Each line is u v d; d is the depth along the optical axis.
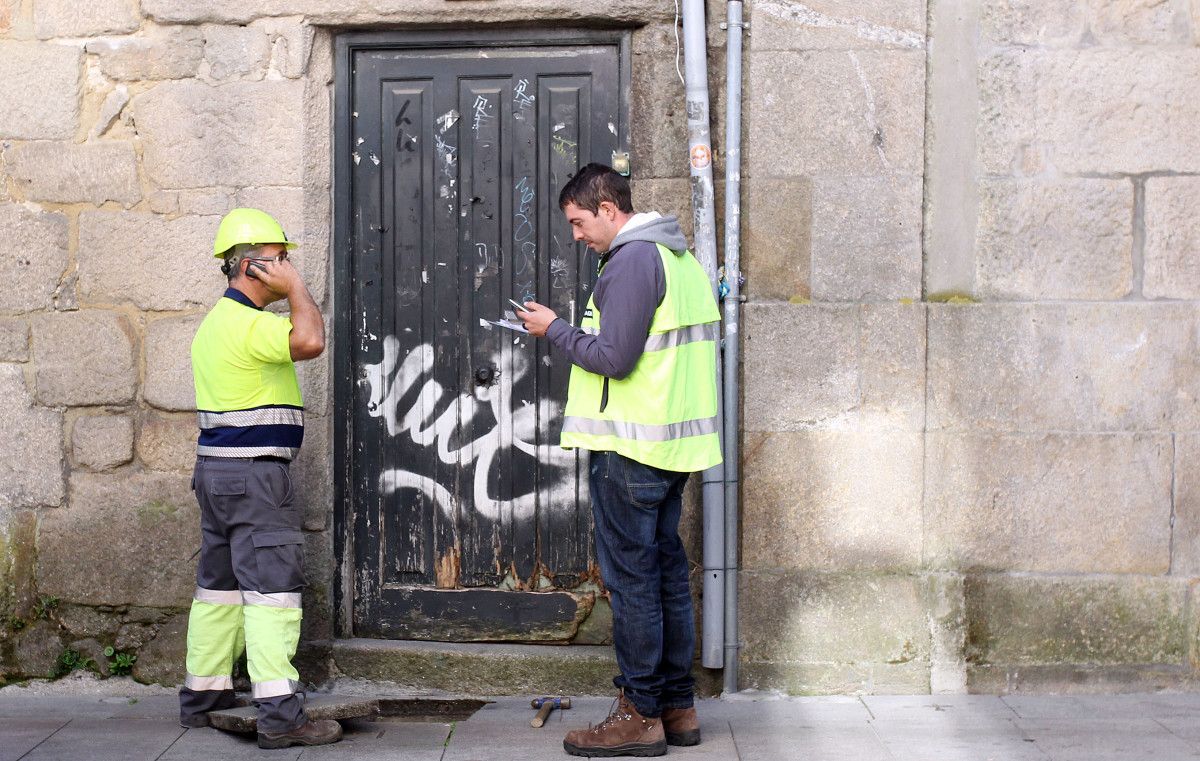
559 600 4.79
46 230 4.71
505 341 4.77
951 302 4.52
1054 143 4.49
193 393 4.70
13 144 4.71
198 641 4.23
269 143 4.64
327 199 4.74
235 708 4.30
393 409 4.82
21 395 4.74
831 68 4.48
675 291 3.76
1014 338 4.50
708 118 4.52
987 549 4.53
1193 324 4.49
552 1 4.55
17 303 4.73
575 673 4.67
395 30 4.71
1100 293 4.51
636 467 3.74
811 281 4.53
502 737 4.11
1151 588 4.51
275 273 4.02
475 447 4.80
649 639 3.81
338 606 4.85
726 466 4.55
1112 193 4.49
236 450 4.04
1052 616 4.52
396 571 4.84
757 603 4.56
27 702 4.62
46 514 4.75
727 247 4.54
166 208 4.69
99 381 4.72
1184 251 4.49
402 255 4.79
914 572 4.53
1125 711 4.31
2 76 4.70
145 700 4.66
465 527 4.82
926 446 4.53
